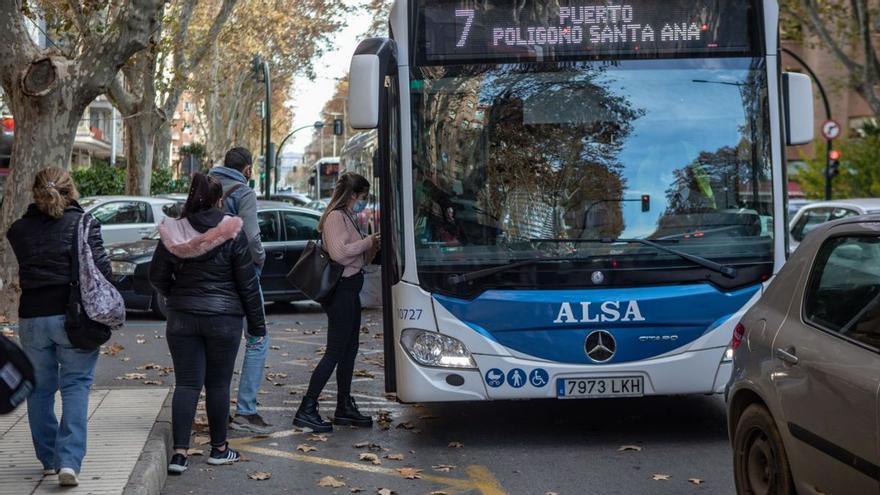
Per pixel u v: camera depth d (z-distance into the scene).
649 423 8.53
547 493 6.50
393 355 7.87
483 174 7.46
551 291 7.35
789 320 5.32
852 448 4.46
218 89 47.62
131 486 5.95
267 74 34.03
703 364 7.36
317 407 8.95
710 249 7.41
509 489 6.62
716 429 8.26
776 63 7.64
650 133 7.51
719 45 7.62
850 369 4.56
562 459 7.38
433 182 7.47
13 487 5.96
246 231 8.13
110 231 20.77
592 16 7.57
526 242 7.39
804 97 7.66
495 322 7.34
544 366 7.32
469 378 7.34
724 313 7.39
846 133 46.44
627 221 7.42
